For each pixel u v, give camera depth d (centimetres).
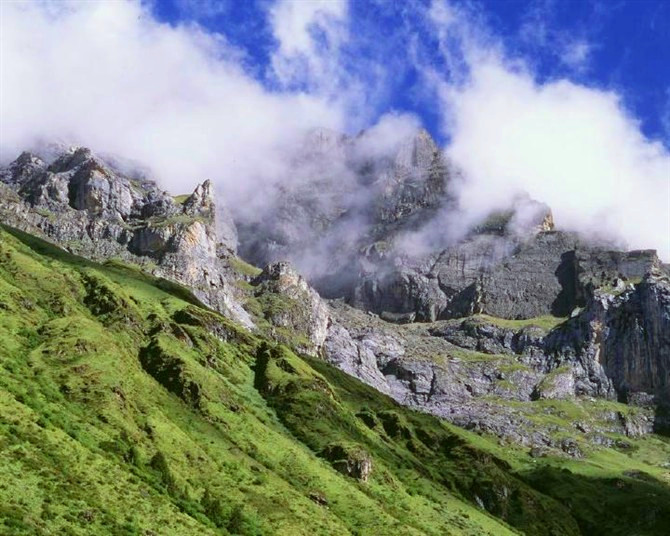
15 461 14512
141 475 17188
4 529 12206
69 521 13525
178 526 15412
